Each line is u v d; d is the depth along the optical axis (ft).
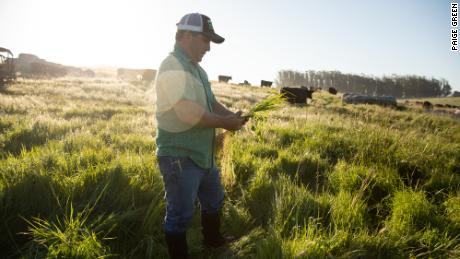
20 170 12.30
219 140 10.92
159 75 8.13
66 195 11.10
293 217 10.88
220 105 10.23
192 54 8.56
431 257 9.82
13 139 21.18
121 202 11.32
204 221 10.21
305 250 8.69
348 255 9.20
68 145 18.31
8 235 9.59
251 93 100.37
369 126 26.18
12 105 36.50
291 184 13.65
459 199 12.94
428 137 25.62
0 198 10.02
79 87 80.79
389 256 9.76
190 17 8.39
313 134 24.41
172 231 8.84
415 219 11.44
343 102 96.84
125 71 200.23
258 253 9.11
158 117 8.43
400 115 56.90
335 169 16.47
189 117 7.89
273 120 32.37
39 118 28.04
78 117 31.65
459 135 30.96
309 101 91.35
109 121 29.99
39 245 9.12
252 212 12.45
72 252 8.40
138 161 14.92
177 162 8.36
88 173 12.51
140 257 9.64
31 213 10.32
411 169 17.08
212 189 9.89
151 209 10.89
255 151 19.12
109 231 9.64
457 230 10.97
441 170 17.01
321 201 12.07
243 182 14.82
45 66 167.12
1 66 86.38
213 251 10.29
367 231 10.78
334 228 10.48
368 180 14.29
